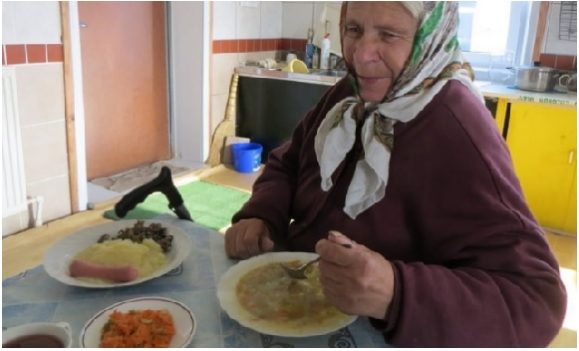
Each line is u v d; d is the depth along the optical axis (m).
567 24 2.96
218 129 3.67
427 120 0.92
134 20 3.23
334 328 0.81
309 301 0.88
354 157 1.02
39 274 0.98
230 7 3.54
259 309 0.85
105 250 1.01
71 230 2.51
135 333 0.76
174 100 3.62
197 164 3.62
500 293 0.78
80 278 0.94
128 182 3.19
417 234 0.94
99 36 3.04
